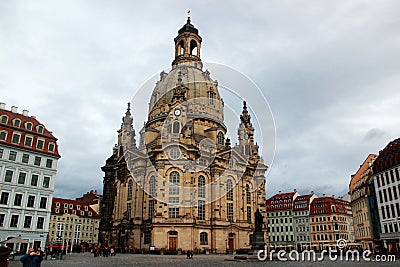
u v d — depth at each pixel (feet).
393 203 245.86
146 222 261.65
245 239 281.95
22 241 168.76
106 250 212.23
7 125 228.84
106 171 335.47
